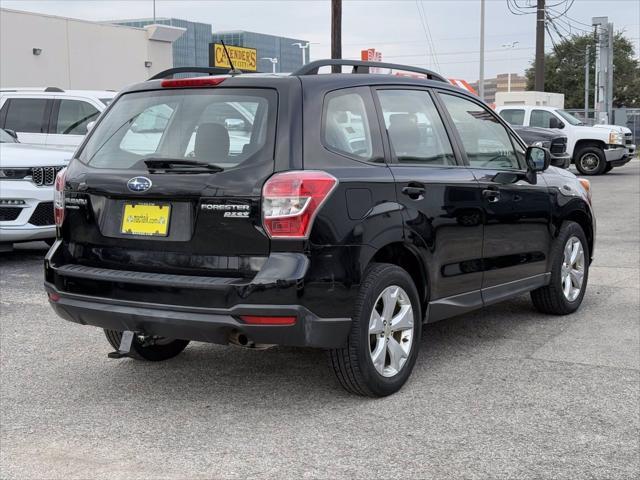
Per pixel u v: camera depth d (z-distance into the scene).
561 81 79.19
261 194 3.89
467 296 5.14
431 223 4.67
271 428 4.05
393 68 4.94
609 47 35.25
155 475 3.51
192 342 5.72
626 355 5.31
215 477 3.48
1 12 27.50
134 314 4.07
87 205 4.37
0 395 4.61
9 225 8.53
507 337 5.80
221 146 4.11
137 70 33.53
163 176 4.11
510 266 5.57
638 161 32.59
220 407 4.37
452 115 5.24
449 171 4.97
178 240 4.05
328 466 3.58
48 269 4.51
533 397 4.48
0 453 3.77
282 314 3.84
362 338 4.21
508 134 5.84
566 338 5.76
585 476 3.46
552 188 6.10
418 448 3.77
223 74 4.60
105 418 4.23
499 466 3.56
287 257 3.86
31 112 12.97
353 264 4.08
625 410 4.27
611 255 9.48
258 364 5.17
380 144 4.51
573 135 23.31
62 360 5.29
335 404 4.39
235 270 3.93
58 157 8.95
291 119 4.05
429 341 5.71
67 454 3.75
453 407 4.32
